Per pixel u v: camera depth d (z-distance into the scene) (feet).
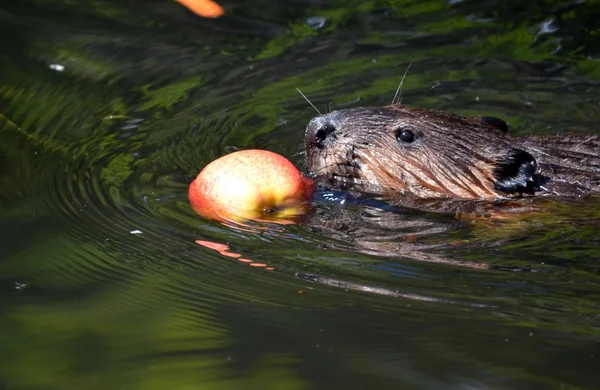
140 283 32.55
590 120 45.70
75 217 36.88
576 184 38.24
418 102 47.47
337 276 32.63
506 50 51.98
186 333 29.60
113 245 34.88
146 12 55.16
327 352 28.50
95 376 27.12
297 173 36.04
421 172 38.47
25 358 28.12
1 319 30.19
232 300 31.42
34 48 50.78
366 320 30.09
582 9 55.21
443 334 29.37
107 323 30.17
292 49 52.31
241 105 47.03
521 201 37.88
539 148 39.73
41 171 40.34
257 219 35.53
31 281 32.63
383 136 38.91
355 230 35.96
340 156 39.09
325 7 56.44
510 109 46.80
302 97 47.83
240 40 52.85
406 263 33.63
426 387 26.73
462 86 48.85
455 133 39.06
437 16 55.47
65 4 55.52
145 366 27.73
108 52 51.08
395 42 52.95
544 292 31.65
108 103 46.57
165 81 48.75
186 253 34.22
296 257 33.86
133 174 40.40
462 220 36.94
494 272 33.06
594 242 35.27
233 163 35.53
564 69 50.14
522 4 56.18
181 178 40.16
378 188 38.75
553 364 27.71
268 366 27.73
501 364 27.78
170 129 44.50
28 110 45.34
